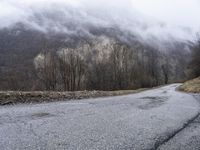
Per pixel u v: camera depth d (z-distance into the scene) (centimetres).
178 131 649
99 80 5297
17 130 608
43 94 1384
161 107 1121
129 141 541
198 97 1748
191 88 2727
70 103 1206
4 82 4253
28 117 779
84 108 1025
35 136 559
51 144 505
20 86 4094
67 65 4178
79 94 1689
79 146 498
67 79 4144
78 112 910
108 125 695
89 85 4934
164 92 2602
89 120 759
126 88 5822
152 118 819
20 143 506
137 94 2245
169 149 499
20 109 936
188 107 1133
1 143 504
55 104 1141
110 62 5834
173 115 889
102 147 495
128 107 1102
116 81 5709
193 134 625
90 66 5291
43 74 4072
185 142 551
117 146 504
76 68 4328
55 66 4106
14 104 1072
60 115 832
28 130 611
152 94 2212
